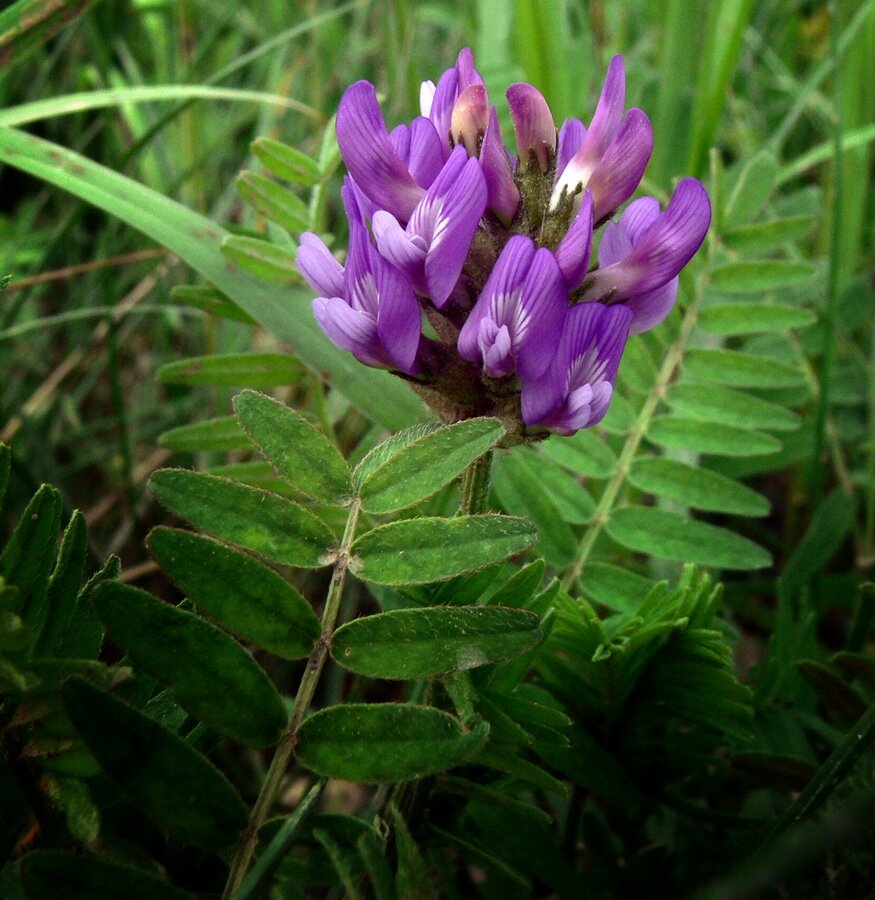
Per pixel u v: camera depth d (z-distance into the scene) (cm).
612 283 9
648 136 9
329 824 7
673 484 12
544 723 8
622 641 9
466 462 7
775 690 11
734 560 12
